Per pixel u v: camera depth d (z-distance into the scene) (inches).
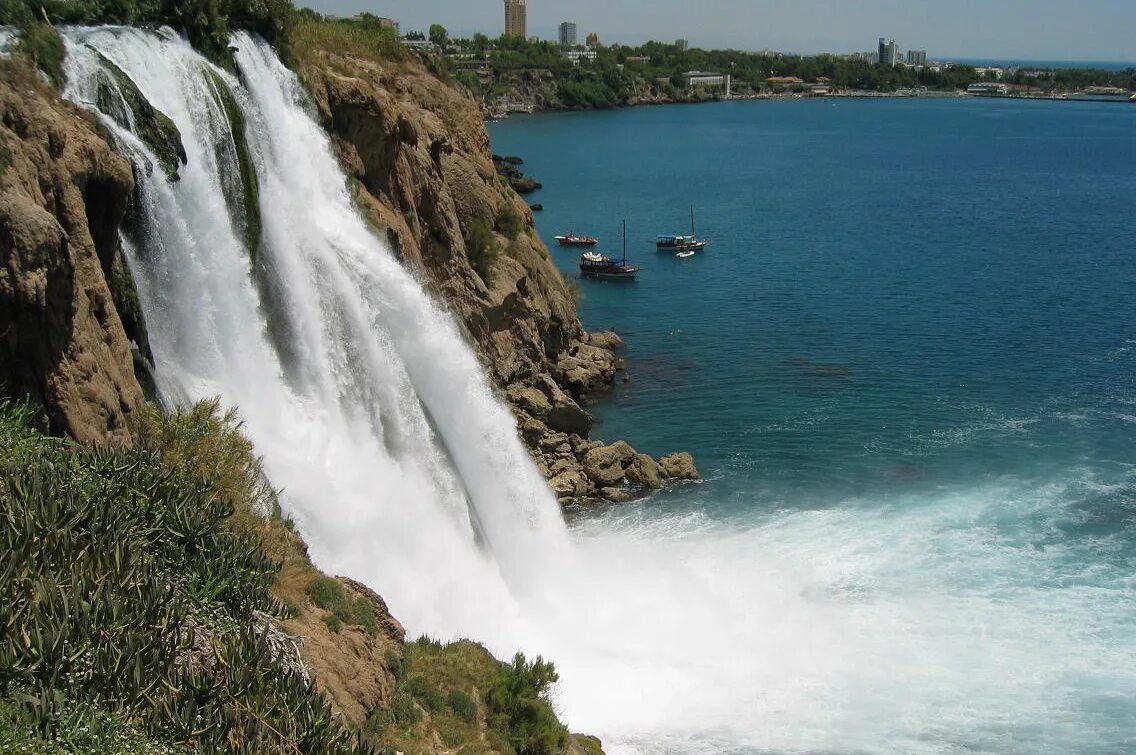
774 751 1232.8
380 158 2046.0
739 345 2957.7
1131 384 2600.9
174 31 1513.3
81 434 970.7
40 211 939.3
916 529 1814.7
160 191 1239.5
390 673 981.8
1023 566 1688.0
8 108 1003.9
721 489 1983.3
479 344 2276.1
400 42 2696.9
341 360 1578.5
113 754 592.7
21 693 590.9
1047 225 5226.4
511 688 1053.8
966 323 3198.8
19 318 924.6
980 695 1357.0
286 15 1891.0
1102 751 1253.1
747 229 5152.6
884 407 2429.9
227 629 762.2
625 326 3186.5
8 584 645.9
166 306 1258.0
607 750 1210.0
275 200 1622.8
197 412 1049.5
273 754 663.1
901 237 4886.8
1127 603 1572.3
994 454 2148.1
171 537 820.6
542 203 5969.5
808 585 1624.0
